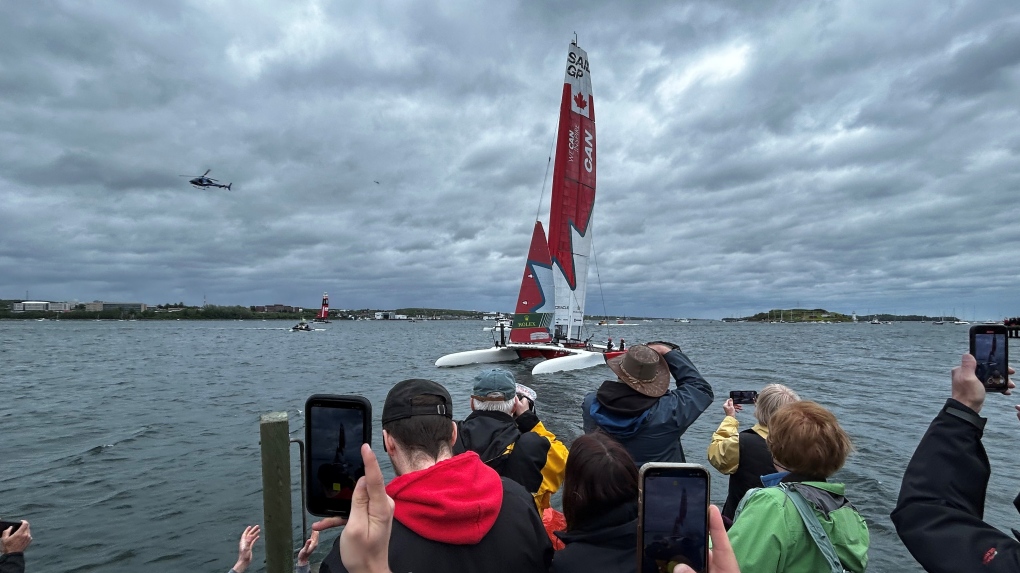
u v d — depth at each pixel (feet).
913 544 5.14
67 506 21.62
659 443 10.18
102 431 35.83
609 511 5.99
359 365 89.15
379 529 4.12
